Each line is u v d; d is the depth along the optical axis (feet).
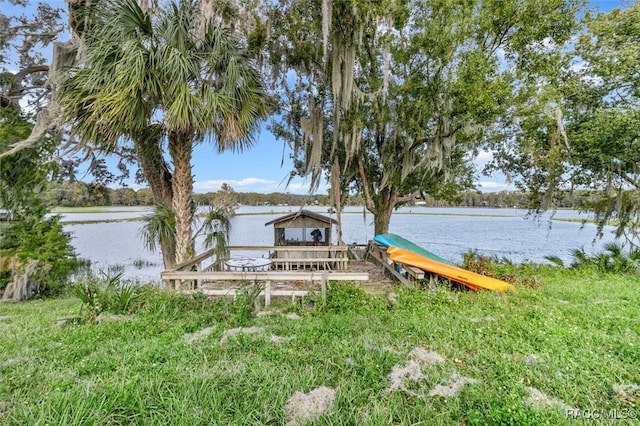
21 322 15.60
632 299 18.71
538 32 23.25
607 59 24.52
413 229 86.28
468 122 23.18
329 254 28.50
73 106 18.08
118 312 15.83
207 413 7.80
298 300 17.83
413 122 26.22
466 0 21.50
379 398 8.50
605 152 25.61
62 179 32.12
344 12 22.97
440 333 12.87
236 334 12.87
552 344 11.60
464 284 20.70
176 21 18.94
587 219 34.86
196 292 17.26
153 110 19.36
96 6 19.75
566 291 20.75
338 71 24.07
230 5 22.85
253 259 27.22
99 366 10.09
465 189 35.35
